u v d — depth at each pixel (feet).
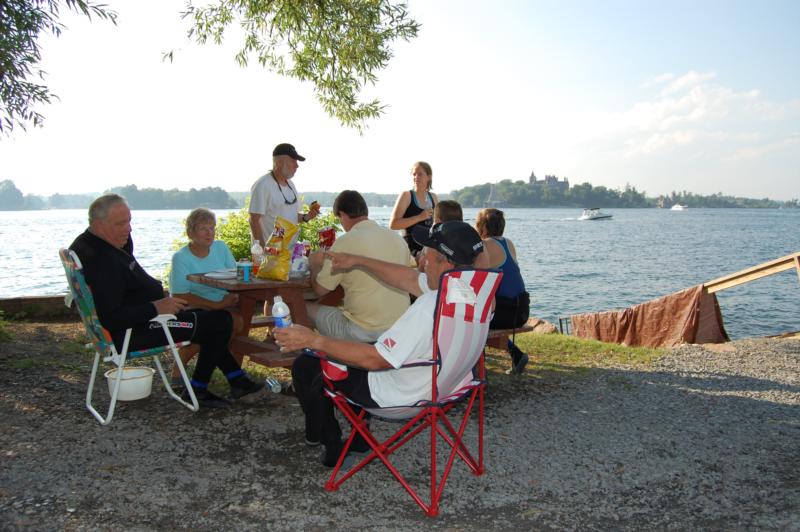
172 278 15.39
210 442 12.07
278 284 13.61
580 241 270.05
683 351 22.91
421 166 20.68
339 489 10.37
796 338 25.91
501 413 14.75
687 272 142.00
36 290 71.26
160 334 13.00
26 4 21.93
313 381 10.57
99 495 9.60
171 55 27.25
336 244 13.04
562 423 14.16
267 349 14.53
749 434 13.74
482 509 9.91
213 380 16.31
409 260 13.73
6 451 11.05
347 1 26.76
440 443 12.78
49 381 15.62
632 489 10.82
